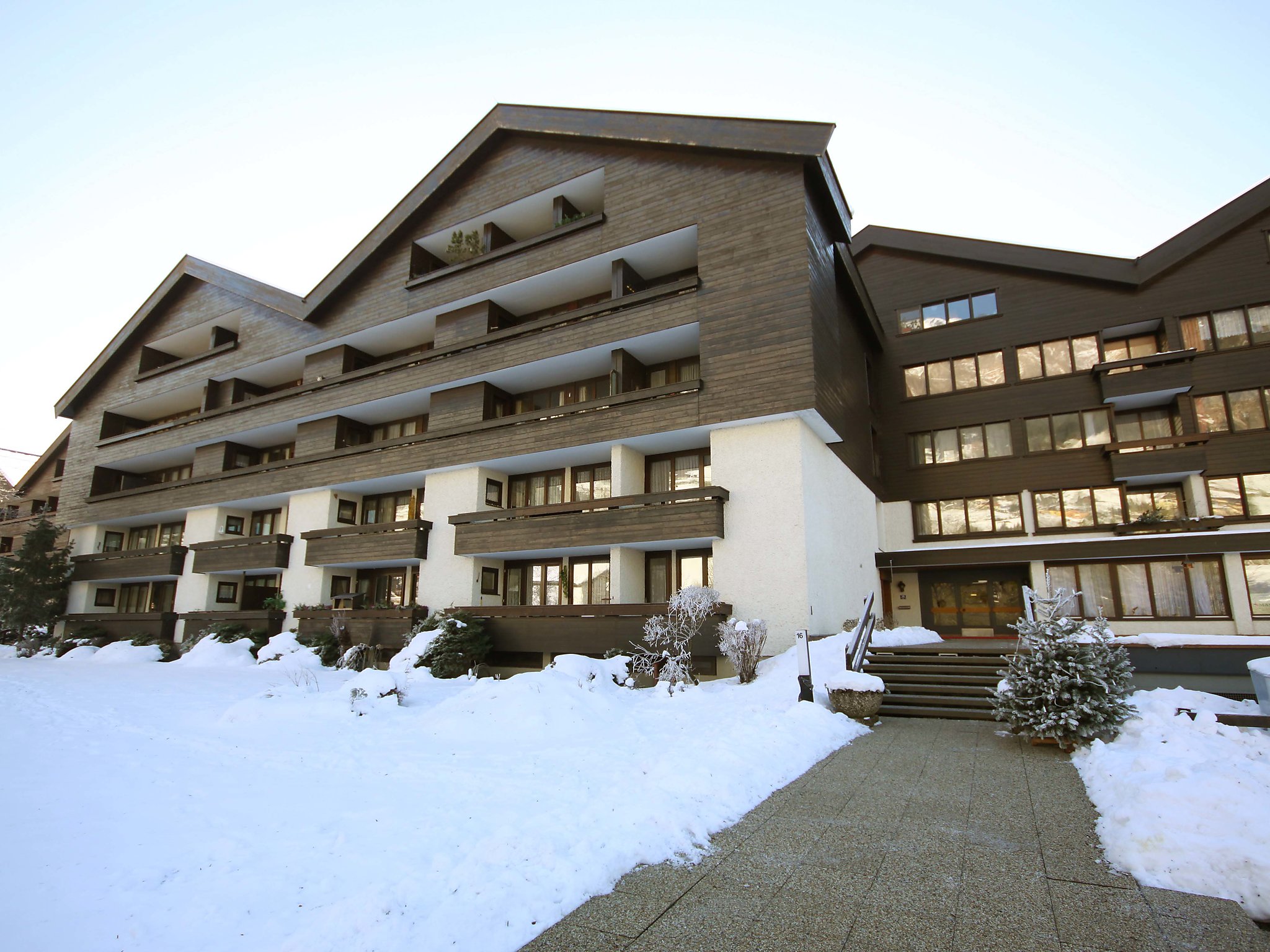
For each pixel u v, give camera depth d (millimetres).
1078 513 20969
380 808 6156
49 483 39312
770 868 4770
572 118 19438
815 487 16141
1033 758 7738
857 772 7254
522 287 20219
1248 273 20156
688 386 16297
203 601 25641
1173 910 4070
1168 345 20500
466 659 17141
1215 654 11469
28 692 14453
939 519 22859
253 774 7574
